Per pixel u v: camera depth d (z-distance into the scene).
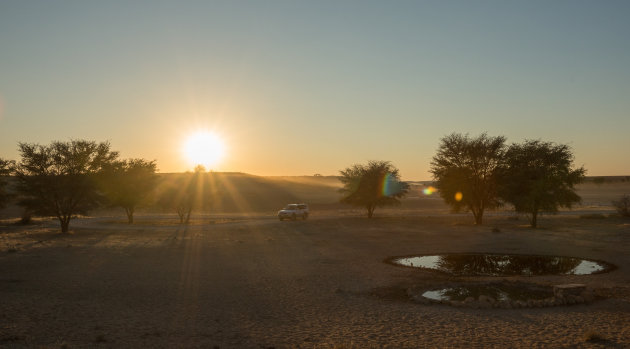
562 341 10.21
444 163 50.91
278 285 17.75
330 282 18.33
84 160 42.88
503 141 48.91
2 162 48.59
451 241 33.12
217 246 31.05
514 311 13.10
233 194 117.19
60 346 9.88
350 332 11.22
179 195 58.97
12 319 12.44
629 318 12.16
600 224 45.72
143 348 9.95
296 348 9.97
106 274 20.25
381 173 61.19
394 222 52.72
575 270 21.05
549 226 44.47
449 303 14.12
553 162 45.19
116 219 66.88
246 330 11.52
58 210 42.25
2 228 48.81
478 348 9.82
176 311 13.64
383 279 18.95
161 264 23.19
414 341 10.38
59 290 16.77
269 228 46.16
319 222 53.62
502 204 49.38
